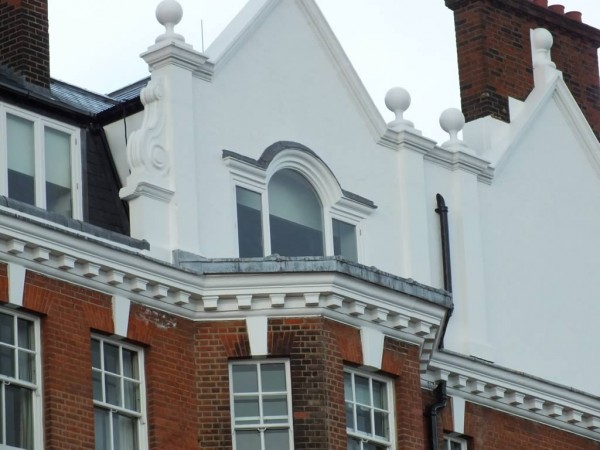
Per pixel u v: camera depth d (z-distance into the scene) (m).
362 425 51.00
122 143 51.94
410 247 54.69
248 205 52.00
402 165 55.28
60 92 53.81
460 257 56.12
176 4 51.69
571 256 58.91
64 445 47.22
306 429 49.75
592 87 61.84
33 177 50.25
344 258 50.78
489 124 58.56
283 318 50.31
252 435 49.81
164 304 49.75
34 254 47.72
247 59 52.84
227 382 49.91
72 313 48.22
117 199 51.53
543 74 59.84
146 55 51.53
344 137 54.31
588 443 57.69
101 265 48.62
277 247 52.28
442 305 52.53
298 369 50.09
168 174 50.75
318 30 54.38
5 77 51.62
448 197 56.38
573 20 61.69
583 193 59.84
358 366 51.09
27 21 52.19
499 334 56.41
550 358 57.41
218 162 51.62
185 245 50.34
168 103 51.16
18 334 47.50
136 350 49.34
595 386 58.34
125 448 48.62
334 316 50.66
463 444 55.03
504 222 57.56
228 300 50.16
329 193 53.38
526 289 57.50
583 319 58.59
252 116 52.59
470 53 59.41
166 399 49.22
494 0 59.72
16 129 50.19
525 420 56.34
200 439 49.56
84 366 48.06
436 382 54.22
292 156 52.97
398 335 51.97
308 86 53.88
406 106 55.78
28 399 47.28
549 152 59.34
